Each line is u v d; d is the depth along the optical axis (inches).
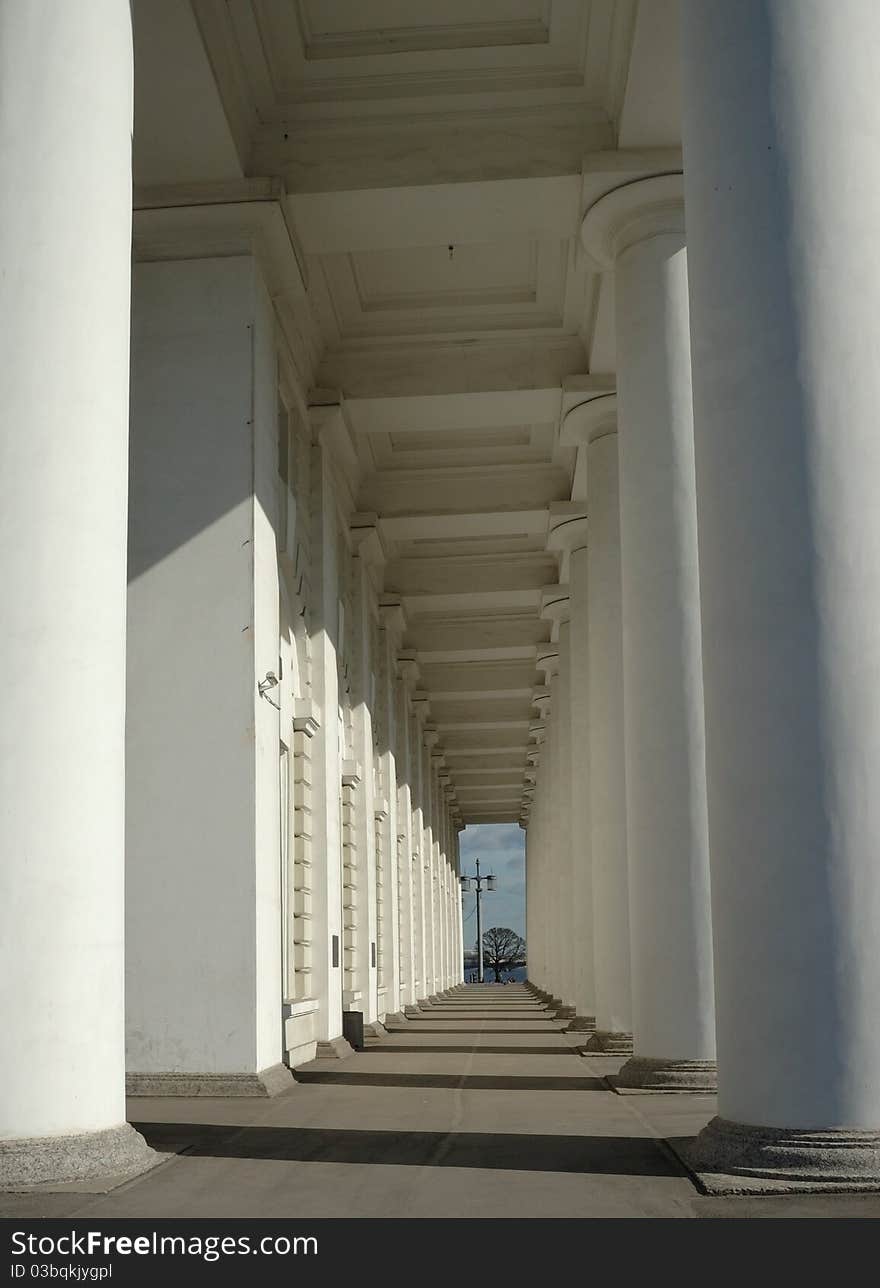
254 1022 602.5
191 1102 571.5
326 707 884.6
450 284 892.0
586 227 686.5
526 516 1195.9
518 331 920.9
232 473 653.3
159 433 660.1
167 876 619.2
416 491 1192.2
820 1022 332.8
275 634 688.4
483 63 675.4
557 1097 572.4
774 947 340.5
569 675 1444.4
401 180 683.4
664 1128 450.9
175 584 644.7
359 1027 932.0
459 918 3302.2
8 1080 340.5
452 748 2298.2
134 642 641.6
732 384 367.2
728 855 355.9
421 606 1483.8
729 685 358.6
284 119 690.8
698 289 383.6
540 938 2322.8
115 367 384.8
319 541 906.1
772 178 366.3
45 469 362.9
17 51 384.5
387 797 1364.4
